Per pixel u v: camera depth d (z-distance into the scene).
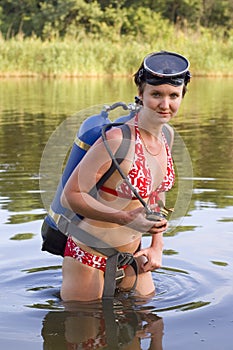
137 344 3.62
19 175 8.00
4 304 4.23
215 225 5.91
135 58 28.38
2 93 19.78
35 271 4.83
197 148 10.00
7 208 6.46
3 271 4.82
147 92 4.13
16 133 11.58
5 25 40.53
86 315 4.05
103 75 28.20
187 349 3.54
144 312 4.08
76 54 27.97
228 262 4.97
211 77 28.09
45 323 3.92
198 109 15.52
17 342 3.65
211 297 4.31
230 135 11.30
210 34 37.16
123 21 39.38
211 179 7.79
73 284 4.33
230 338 3.67
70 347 3.59
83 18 39.59
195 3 42.62
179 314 4.04
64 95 18.59
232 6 42.69
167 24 39.62
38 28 39.84
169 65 4.09
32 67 27.77
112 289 4.32
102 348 3.58
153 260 4.41
